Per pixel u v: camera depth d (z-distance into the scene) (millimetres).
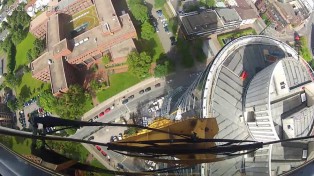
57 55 115875
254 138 63031
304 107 62531
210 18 122125
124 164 99375
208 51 121062
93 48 115625
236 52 70250
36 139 14891
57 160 16000
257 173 56031
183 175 48781
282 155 57406
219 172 55375
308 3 125125
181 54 120250
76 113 113312
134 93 116062
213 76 65938
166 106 102062
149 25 119438
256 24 127188
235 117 63406
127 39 118500
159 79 117250
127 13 121875
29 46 134250
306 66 67500
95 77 120312
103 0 121250
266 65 69688
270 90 61375
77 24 130625
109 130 109625
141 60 112750
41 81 125438
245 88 66000
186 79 116688
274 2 123188
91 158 102812
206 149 19844
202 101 63406
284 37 125125
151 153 19500
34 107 122188
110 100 116312
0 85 129875
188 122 31250
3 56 137000
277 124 61125
